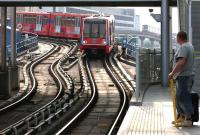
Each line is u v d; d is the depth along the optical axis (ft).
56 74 99.40
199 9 53.98
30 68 103.40
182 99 31.73
